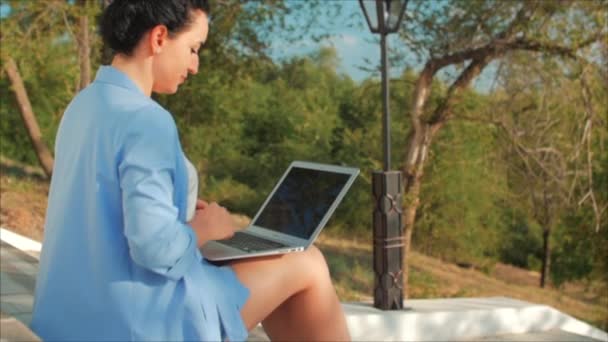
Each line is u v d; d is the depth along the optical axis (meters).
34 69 12.67
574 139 11.65
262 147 19.78
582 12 10.75
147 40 1.99
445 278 16.14
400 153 14.37
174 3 1.98
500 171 12.77
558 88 11.15
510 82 11.31
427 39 11.56
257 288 2.16
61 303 1.92
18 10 10.88
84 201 1.91
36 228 11.23
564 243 19.80
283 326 2.31
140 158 1.83
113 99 1.93
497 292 16.45
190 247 1.88
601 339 6.64
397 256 6.32
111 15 2.00
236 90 14.77
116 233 1.87
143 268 1.89
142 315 1.88
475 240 18.03
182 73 2.06
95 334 1.88
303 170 2.60
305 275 2.23
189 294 1.93
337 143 16.34
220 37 12.73
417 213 16.44
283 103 19.61
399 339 6.07
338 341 2.30
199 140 16.50
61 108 14.10
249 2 12.45
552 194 11.95
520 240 27.09
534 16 10.77
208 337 1.96
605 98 11.15
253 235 2.50
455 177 15.48
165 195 1.84
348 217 15.71
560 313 6.93
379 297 6.34
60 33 11.14
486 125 12.78
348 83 18.80
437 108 12.11
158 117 1.90
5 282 4.66
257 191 17.97
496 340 6.38
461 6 11.39
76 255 1.91
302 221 2.40
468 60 11.74
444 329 6.27
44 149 15.15
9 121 20.52
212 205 2.05
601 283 19.25
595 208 11.67
